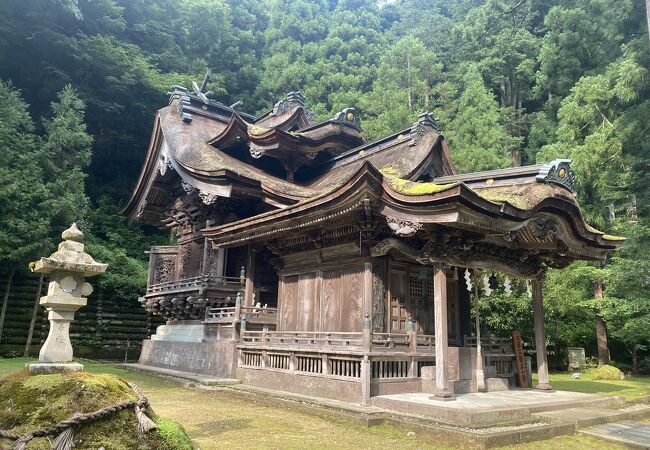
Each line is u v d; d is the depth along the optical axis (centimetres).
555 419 945
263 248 1658
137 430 496
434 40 5181
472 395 1112
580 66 3338
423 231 991
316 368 1174
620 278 1903
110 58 3341
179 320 1970
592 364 2506
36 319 2420
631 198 2189
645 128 2044
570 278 2333
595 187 2389
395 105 3384
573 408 1081
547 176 1066
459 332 1359
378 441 788
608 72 2330
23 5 3155
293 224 1249
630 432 910
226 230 1472
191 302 1753
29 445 442
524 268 1266
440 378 986
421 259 1051
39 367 541
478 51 4378
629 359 2742
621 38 2245
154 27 4069
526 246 1196
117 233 3256
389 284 1203
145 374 1739
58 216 2491
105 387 511
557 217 1110
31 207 2366
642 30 2138
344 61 4997
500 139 3114
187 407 1070
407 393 1088
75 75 3400
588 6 3203
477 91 3228
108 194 3591
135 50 3612
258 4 5841
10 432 454
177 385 1459
